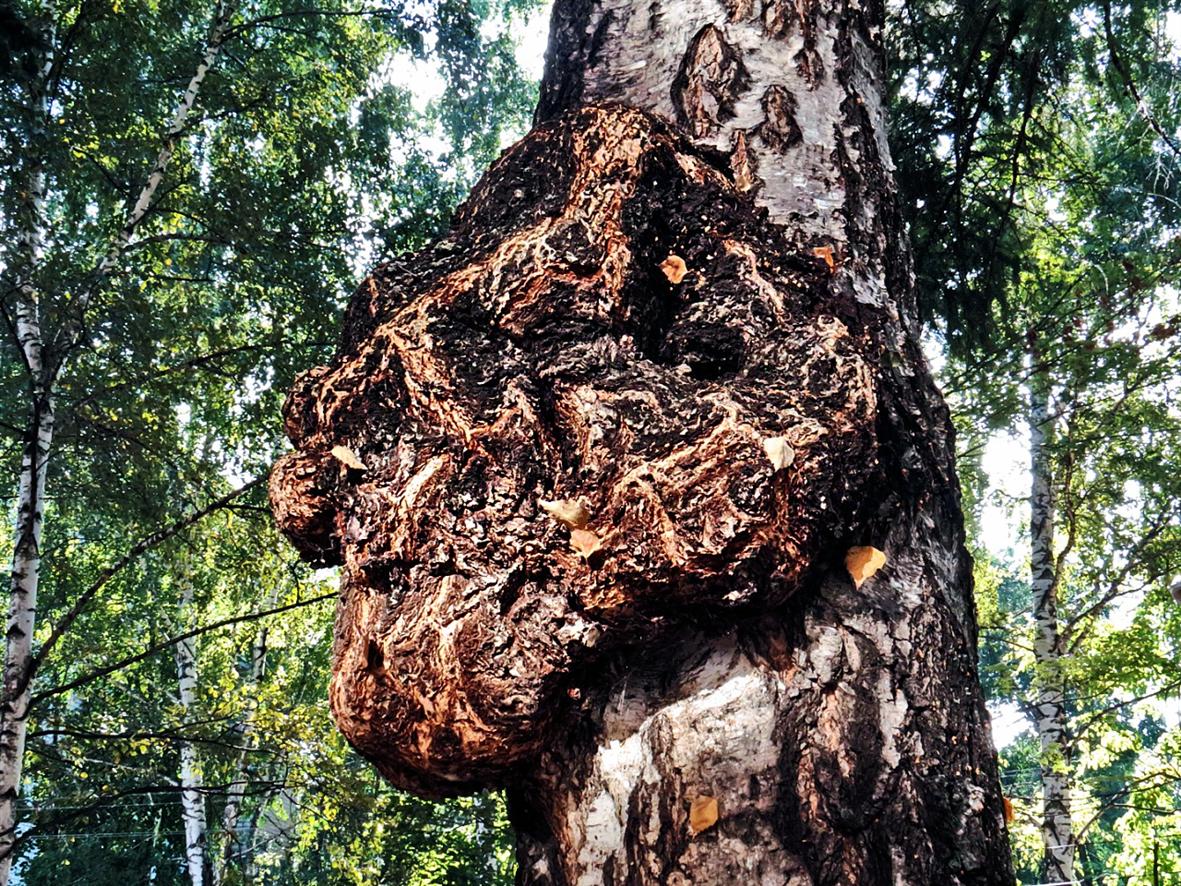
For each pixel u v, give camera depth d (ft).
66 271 18.51
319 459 4.40
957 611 4.26
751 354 4.32
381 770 4.20
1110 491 26.00
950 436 4.86
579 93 5.83
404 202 27.99
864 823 3.56
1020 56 14.92
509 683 3.74
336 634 4.21
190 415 27.61
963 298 16.33
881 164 5.55
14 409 21.50
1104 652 24.49
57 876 38.22
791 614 3.91
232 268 23.04
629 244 4.46
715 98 5.43
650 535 3.66
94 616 33.35
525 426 4.04
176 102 25.57
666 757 3.70
